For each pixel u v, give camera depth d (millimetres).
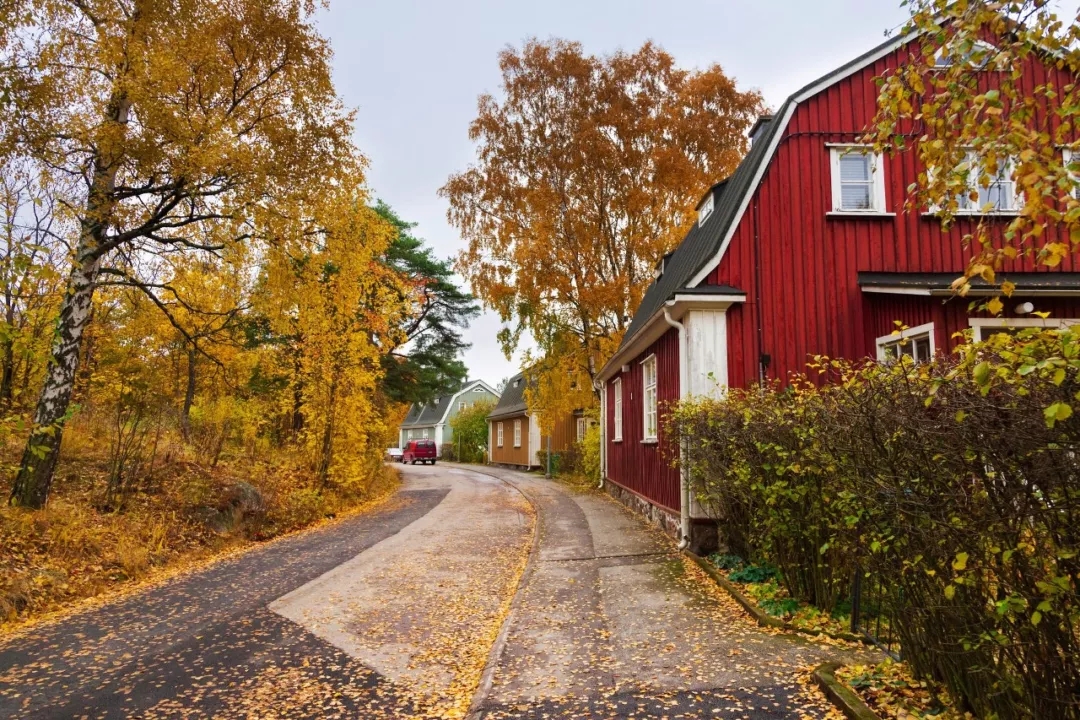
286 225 11617
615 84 22406
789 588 6793
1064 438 2615
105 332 17219
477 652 6070
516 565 9867
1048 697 2955
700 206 15031
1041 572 2896
